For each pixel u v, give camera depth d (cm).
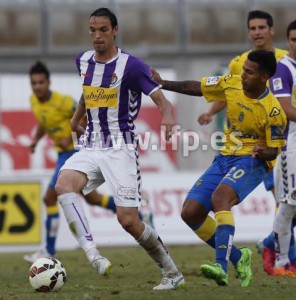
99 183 3044
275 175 3638
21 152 7162
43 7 7750
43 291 2998
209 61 7781
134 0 7844
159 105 2872
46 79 4578
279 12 7925
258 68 2883
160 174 5847
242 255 3014
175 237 5809
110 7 7819
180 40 7794
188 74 7788
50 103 4578
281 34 7950
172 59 7775
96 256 2889
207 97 3056
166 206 5822
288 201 3572
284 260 3681
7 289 3231
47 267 3008
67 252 5475
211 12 7794
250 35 3784
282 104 3466
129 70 2902
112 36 2930
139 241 2920
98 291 3002
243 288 2967
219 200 2914
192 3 7800
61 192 2939
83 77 2977
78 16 7788
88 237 2922
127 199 2920
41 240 5531
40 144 7075
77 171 2962
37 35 7744
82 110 3127
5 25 7712
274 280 3397
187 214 3016
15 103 7438
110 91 2927
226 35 7800
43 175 5544
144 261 4581
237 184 2931
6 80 7538
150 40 7812
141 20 7825
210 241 3070
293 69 3500
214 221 3061
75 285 3319
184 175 5862
